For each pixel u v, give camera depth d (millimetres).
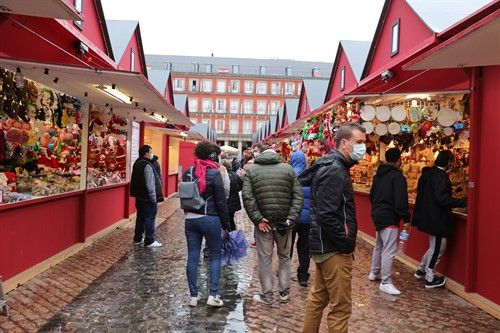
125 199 11625
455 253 6145
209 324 4605
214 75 75875
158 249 8227
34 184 6832
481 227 5594
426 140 8086
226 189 5516
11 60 5375
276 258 7805
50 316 4676
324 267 3529
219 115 75812
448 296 5762
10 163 6555
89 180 8805
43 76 6223
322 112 9602
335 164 3471
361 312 5070
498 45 4066
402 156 9273
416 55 6465
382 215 5883
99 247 8266
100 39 10594
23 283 5770
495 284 5281
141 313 4863
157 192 8453
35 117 6922
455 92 6547
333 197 3400
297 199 5316
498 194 5281
